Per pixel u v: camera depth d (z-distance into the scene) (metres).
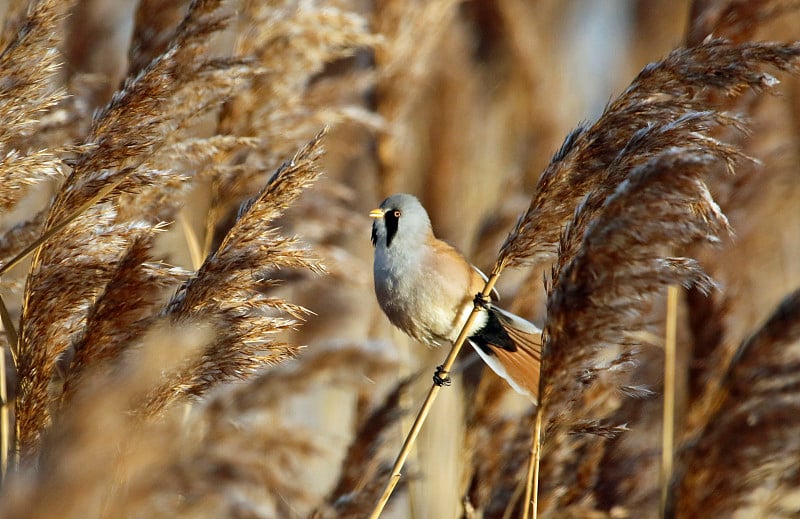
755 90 6.38
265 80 9.23
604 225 5.75
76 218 6.32
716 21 8.50
